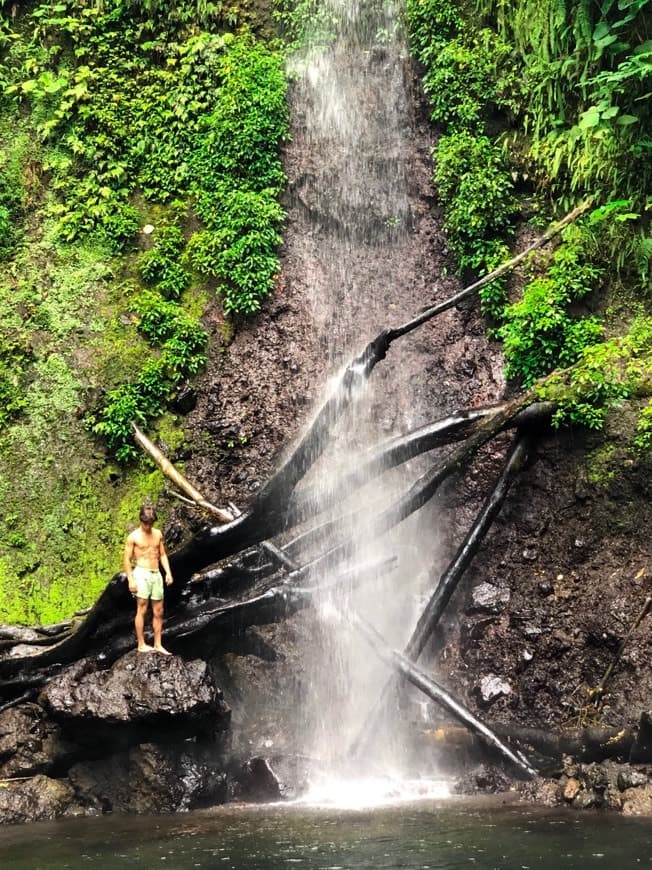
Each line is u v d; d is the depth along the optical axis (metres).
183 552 11.59
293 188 16.53
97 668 11.24
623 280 14.32
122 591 11.30
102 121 16.42
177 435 15.34
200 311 15.98
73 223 16.06
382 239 16.47
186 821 9.64
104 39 16.78
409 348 15.70
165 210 16.38
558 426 13.43
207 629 11.91
